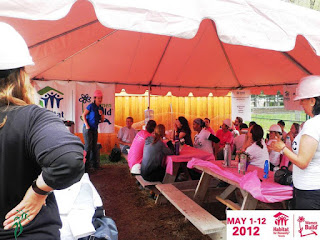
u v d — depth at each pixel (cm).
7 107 89
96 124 615
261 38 204
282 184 249
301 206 197
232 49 562
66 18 337
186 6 186
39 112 89
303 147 186
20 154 84
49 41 410
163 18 175
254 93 773
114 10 162
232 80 766
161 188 370
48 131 81
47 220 95
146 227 340
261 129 352
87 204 195
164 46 543
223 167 334
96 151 641
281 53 505
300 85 201
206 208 403
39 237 91
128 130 656
